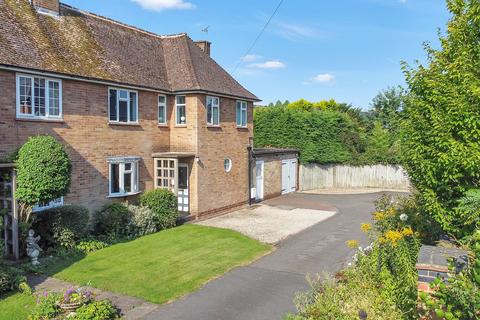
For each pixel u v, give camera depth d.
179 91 18.84
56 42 14.96
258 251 13.33
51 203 13.66
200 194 19.34
